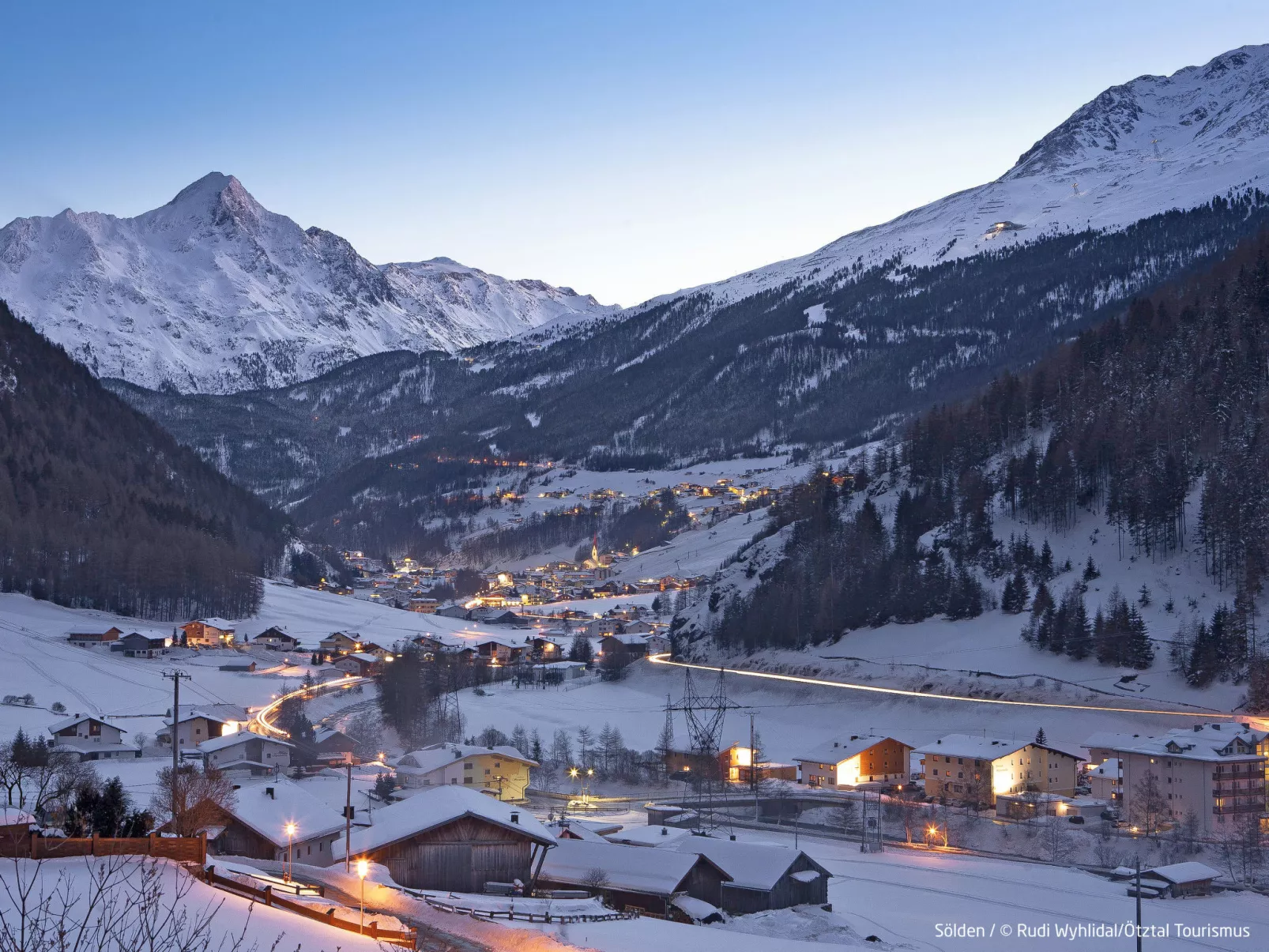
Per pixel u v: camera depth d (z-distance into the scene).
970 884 92.19
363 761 143.88
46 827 50.81
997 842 111.00
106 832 53.66
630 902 75.81
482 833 73.69
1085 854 104.12
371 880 64.00
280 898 43.91
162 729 145.88
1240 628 146.25
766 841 111.31
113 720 150.75
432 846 72.69
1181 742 115.56
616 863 79.50
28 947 26.53
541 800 127.25
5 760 84.31
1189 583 165.38
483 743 149.75
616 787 138.62
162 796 76.94
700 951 57.31
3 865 40.59
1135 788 116.81
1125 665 151.50
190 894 40.12
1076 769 133.25
